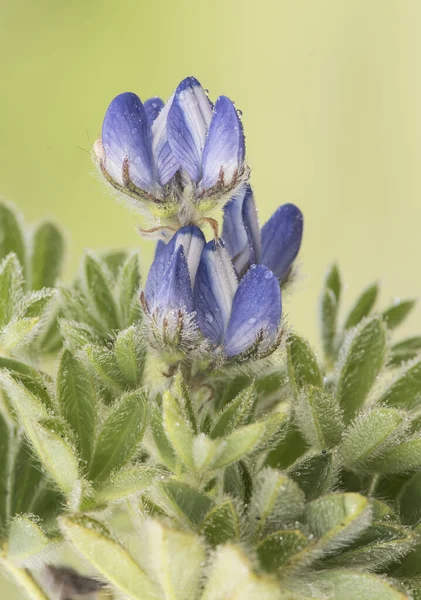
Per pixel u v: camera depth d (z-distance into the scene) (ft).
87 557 0.72
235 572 0.70
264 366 0.79
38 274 0.89
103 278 0.85
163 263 0.79
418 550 0.75
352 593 0.72
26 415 0.77
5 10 1.63
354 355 0.81
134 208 0.80
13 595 0.82
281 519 0.72
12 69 1.64
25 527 0.76
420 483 0.77
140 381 0.80
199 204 0.79
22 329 0.80
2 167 1.62
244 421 0.76
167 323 0.78
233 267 0.78
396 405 0.80
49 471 0.76
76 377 0.78
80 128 1.64
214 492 0.75
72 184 1.62
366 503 0.71
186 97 0.79
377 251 1.63
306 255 1.63
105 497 0.76
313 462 0.75
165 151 0.79
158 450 0.76
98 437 0.77
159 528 0.70
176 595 0.71
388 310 0.89
